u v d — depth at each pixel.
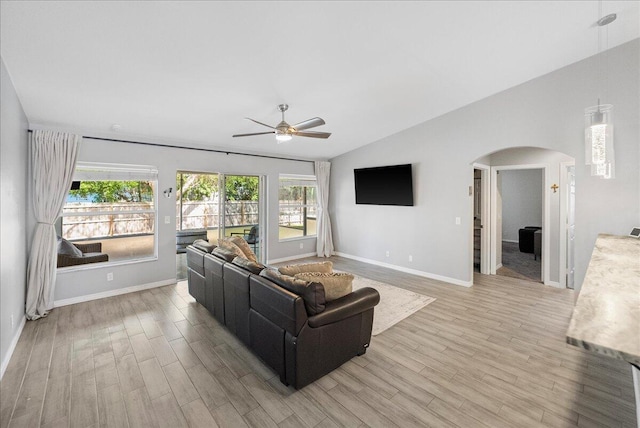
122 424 1.92
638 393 1.76
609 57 3.28
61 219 4.28
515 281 5.04
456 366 2.56
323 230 7.08
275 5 2.18
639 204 3.13
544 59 3.38
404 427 1.90
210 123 4.30
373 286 4.76
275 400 2.15
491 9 2.45
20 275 3.22
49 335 3.09
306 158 6.91
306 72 3.18
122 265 4.39
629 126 3.16
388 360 2.66
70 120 3.71
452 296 4.29
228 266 3.02
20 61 2.50
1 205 2.40
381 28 2.57
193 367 2.55
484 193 5.47
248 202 5.99
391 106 4.39
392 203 5.71
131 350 2.82
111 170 4.33
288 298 2.20
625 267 1.66
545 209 4.80
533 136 3.90
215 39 2.48
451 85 3.88
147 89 3.19
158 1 2.02
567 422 1.92
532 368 2.53
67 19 2.10
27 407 2.06
